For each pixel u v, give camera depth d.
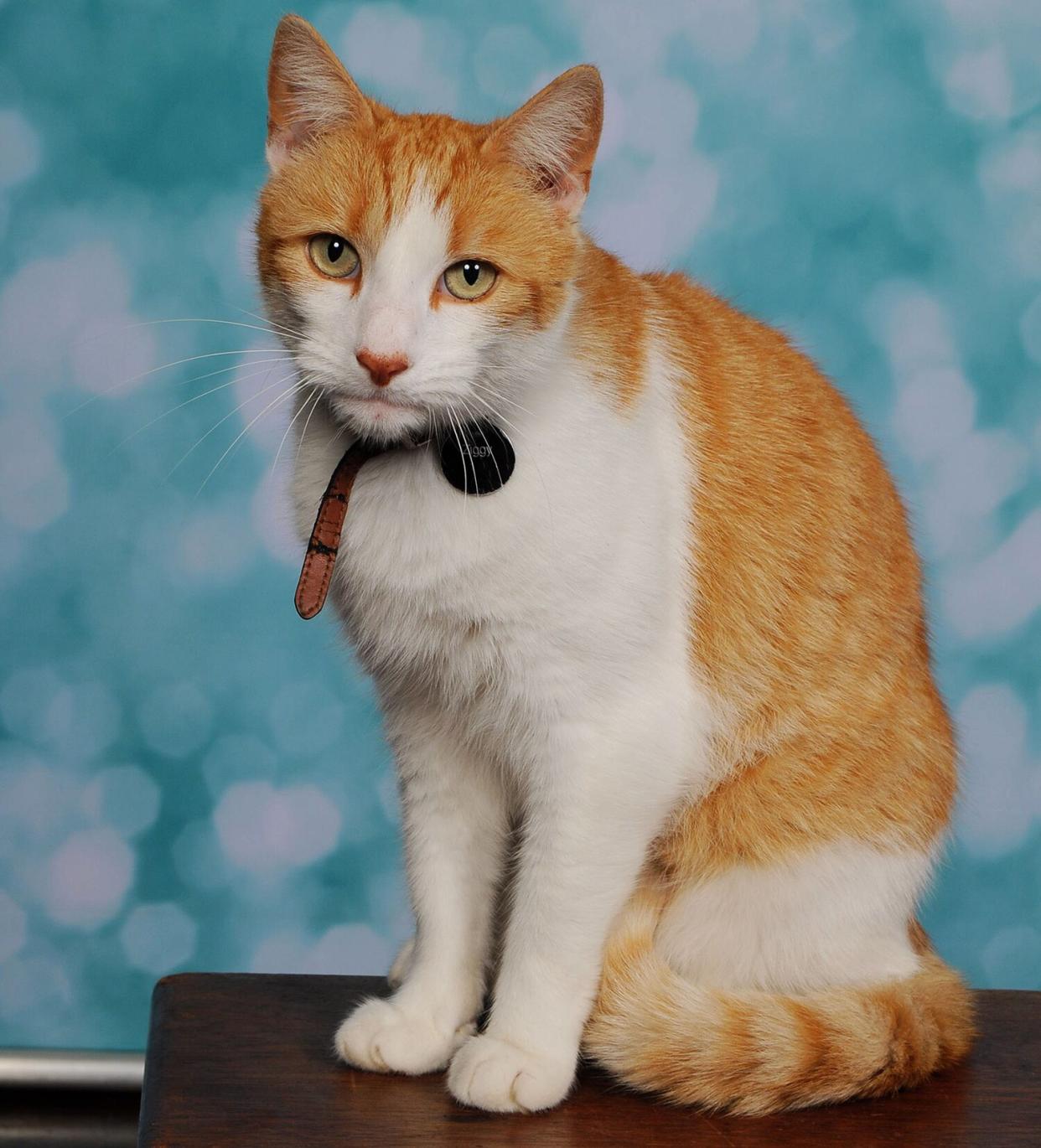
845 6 2.34
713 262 2.38
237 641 2.45
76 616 2.42
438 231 1.33
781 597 1.52
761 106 2.36
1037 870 2.49
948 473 2.42
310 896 2.51
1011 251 2.39
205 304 2.38
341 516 1.40
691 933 1.55
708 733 1.50
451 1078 1.41
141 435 2.40
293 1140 1.32
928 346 2.40
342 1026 1.50
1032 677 2.45
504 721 1.46
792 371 1.61
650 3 2.34
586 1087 1.44
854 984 1.53
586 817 1.41
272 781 2.48
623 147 2.37
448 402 1.33
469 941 1.54
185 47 2.33
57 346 2.37
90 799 2.47
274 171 1.43
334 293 1.36
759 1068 1.40
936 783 1.60
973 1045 1.58
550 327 1.38
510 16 2.33
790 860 1.53
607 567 1.38
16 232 2.35
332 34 2.32
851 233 2.38
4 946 2.49
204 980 1.70
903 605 1.61
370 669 1.54
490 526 1.36
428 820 1.55
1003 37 2.35
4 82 2.32
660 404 1.48
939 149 2.37
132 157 2.35
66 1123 2.27
